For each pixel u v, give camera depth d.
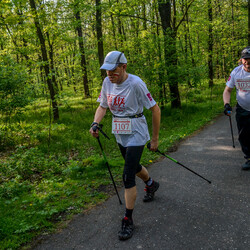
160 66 9.17
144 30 11.49
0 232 2.59
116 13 9.51
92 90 12.39
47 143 6.73
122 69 2.40
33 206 3.19
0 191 3.68
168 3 9.67
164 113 9.71
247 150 3.83
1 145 6.67
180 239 2.33
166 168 4.21
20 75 6.44
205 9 14.19
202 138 5.98
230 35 16.11
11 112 6.67
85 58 15.89
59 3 9.02
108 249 2.29
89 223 2.73
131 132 2.52
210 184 3.42
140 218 2.73
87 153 5.77
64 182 3.93
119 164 4.53
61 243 2.42
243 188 3.21
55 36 9.78
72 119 10.05
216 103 10.96
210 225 2.50
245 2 13.12
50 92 9.52
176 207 2.89
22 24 8.23
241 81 3.62
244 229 2.39
